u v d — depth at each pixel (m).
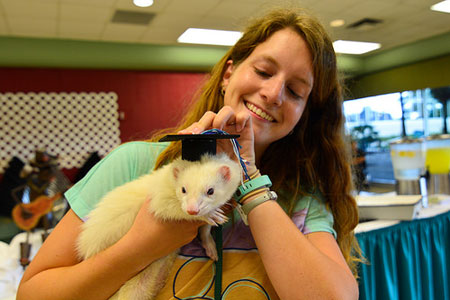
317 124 1.23
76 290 0.80
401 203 2.25
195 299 0.88
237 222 0.98
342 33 5.79
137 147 1.08
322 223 1.06
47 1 4.08
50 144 5.48
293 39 0.98
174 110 6.37
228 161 0.90
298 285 0.80
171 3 4.24
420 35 6.11
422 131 6.66
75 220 0.95
